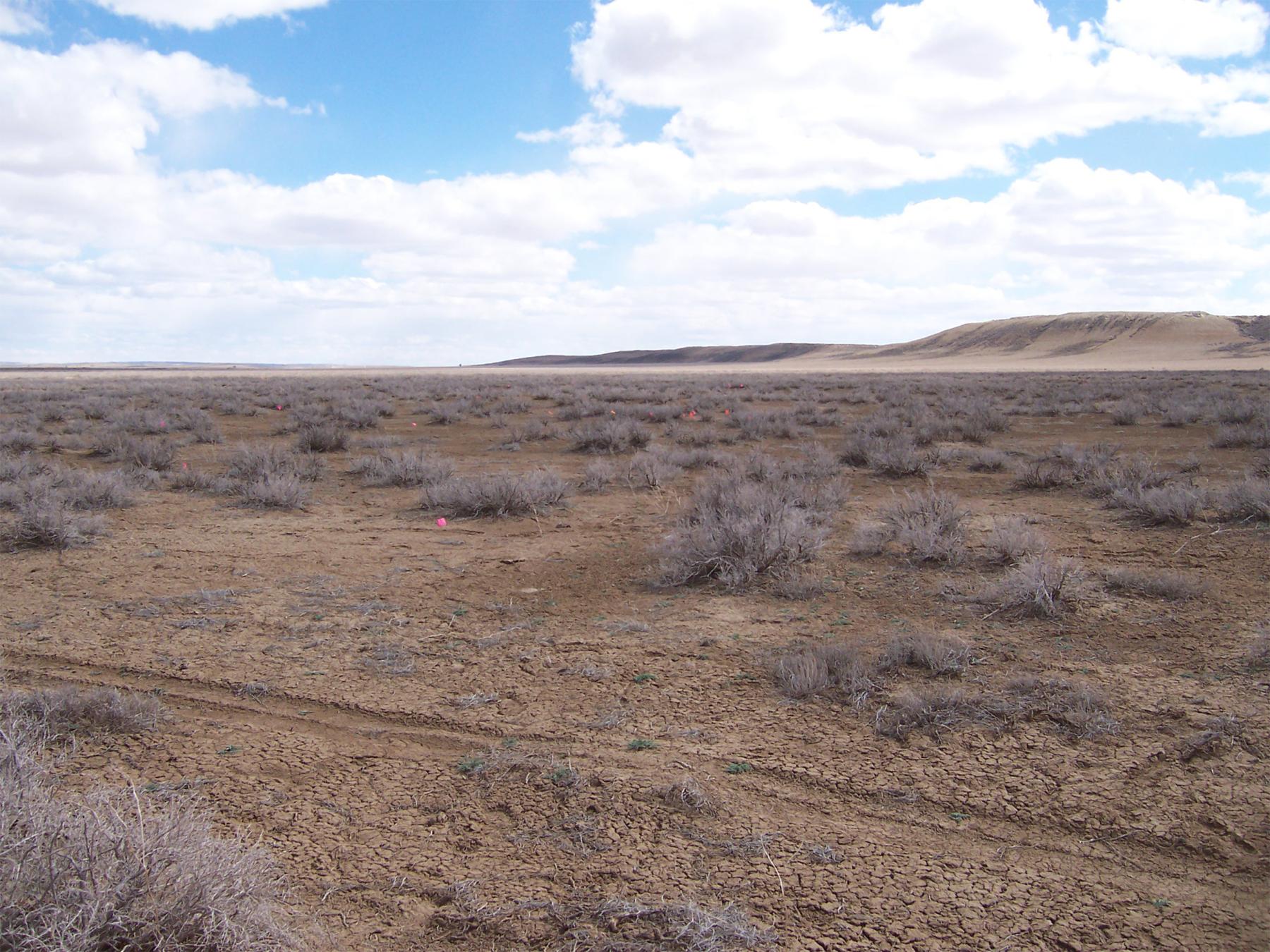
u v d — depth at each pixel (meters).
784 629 7.31
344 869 3.91
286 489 13.61
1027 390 44.47
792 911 3.57
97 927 2.65
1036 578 7.73
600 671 6.40
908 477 15.81
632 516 12.62
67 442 22.09
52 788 3.51
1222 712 5.38
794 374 94.50
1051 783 4.64
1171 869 3.88
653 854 4.02
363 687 6.17
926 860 3.96
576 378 83.69
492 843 4.12
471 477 15.95
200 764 4.95
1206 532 10.48
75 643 7.10
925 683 6.02
